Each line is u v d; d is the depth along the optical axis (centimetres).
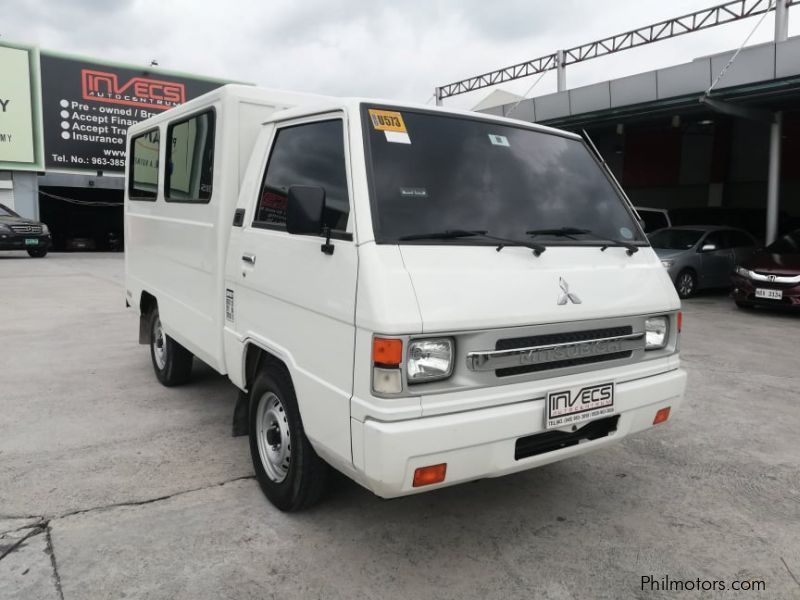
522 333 271
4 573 271
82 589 262
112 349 694
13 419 465
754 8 1428
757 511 344
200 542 300
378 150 289
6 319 869
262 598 260
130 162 592
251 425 354
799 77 1080
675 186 2072
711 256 1270
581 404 286
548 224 321
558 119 1588
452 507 343
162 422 463
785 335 848
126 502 338
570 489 368
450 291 258
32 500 338
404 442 242
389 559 291
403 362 243
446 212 291
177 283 467
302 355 293
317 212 272
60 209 2769
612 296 304
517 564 289
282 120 348
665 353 329
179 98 2462
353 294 257
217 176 385
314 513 331
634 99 1405
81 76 2277
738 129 1900
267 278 324
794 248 1072
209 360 408
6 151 2136
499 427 262
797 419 495
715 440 448
